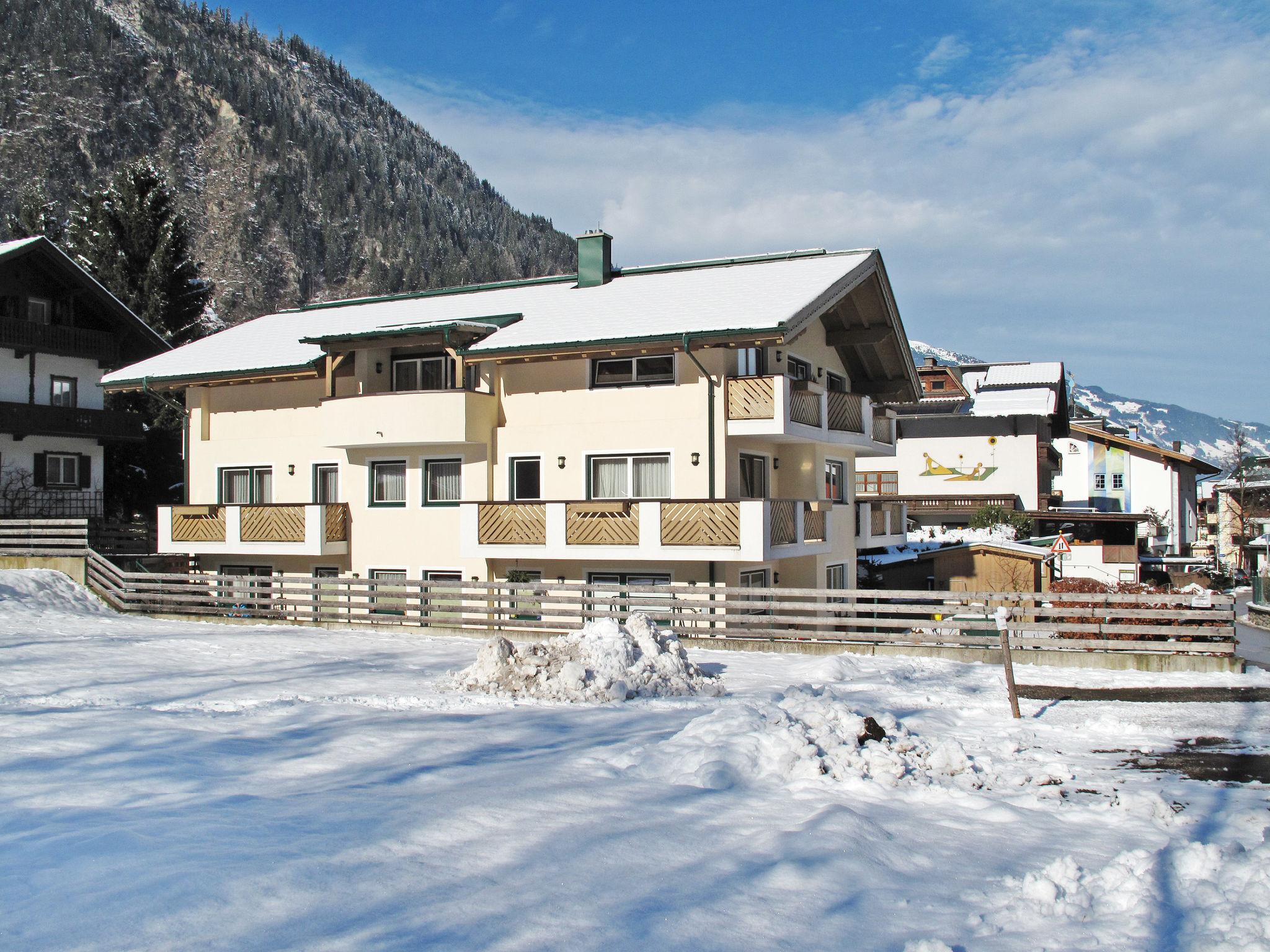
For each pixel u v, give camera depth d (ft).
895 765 29.53
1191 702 43.06
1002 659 53.72
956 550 101.86
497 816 24.61
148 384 89.45
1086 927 18.85
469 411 75.87
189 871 20.35
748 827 24.43
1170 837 24.73
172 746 32.35
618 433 73.97
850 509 90.33
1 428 111.04
